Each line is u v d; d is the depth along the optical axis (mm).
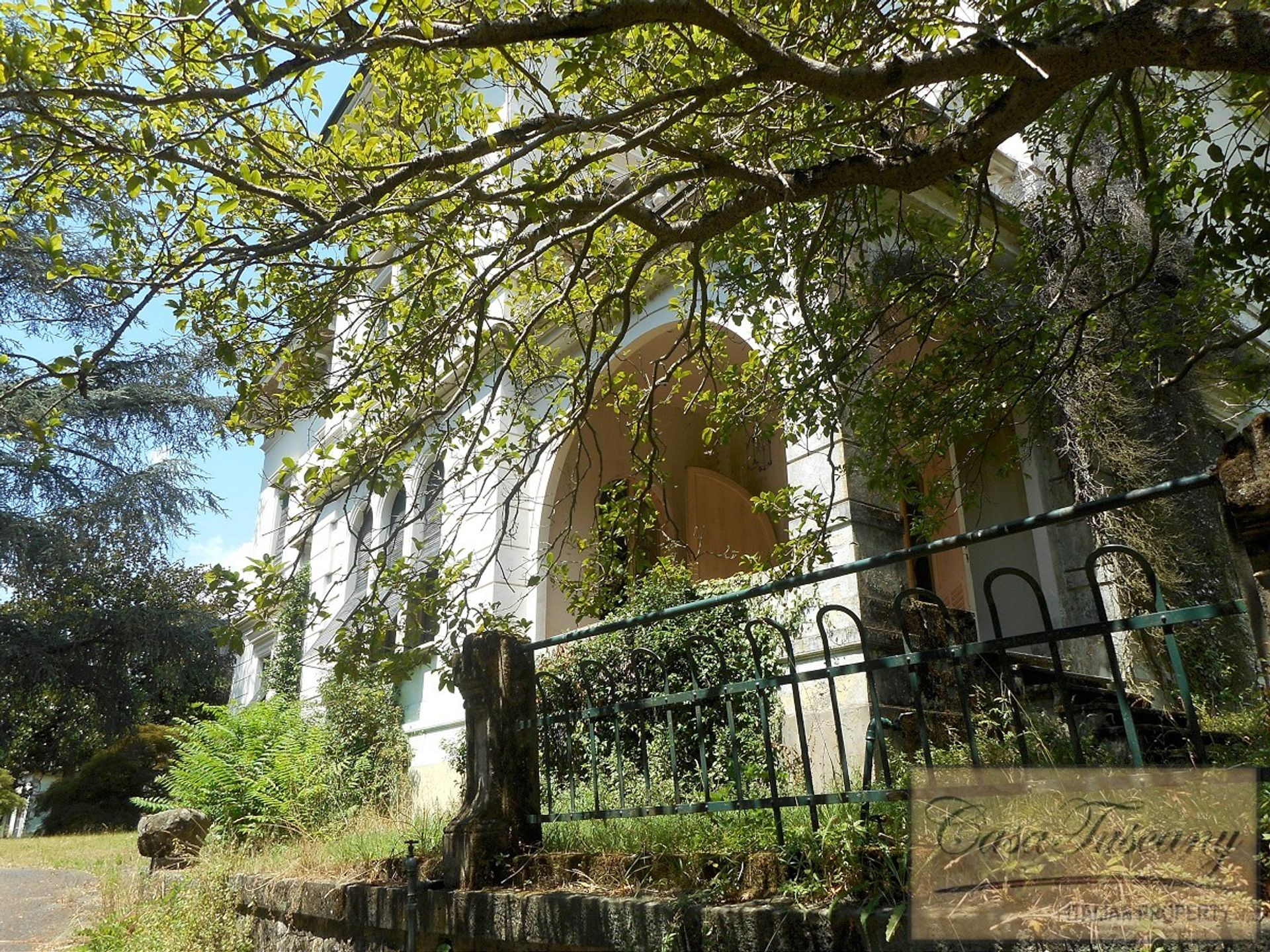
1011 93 4074
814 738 6488
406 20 4109
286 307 5102
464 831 4082
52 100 4227
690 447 12664
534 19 3834
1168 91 6969
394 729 11742
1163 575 7312
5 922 8164
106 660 24719
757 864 3086
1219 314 6355
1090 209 8008
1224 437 8656
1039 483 9117
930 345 10047
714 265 8406
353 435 5527
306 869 5758
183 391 20234
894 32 5367
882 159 4539
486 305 5062
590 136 6973
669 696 3705
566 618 10766
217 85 4441
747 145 5664
